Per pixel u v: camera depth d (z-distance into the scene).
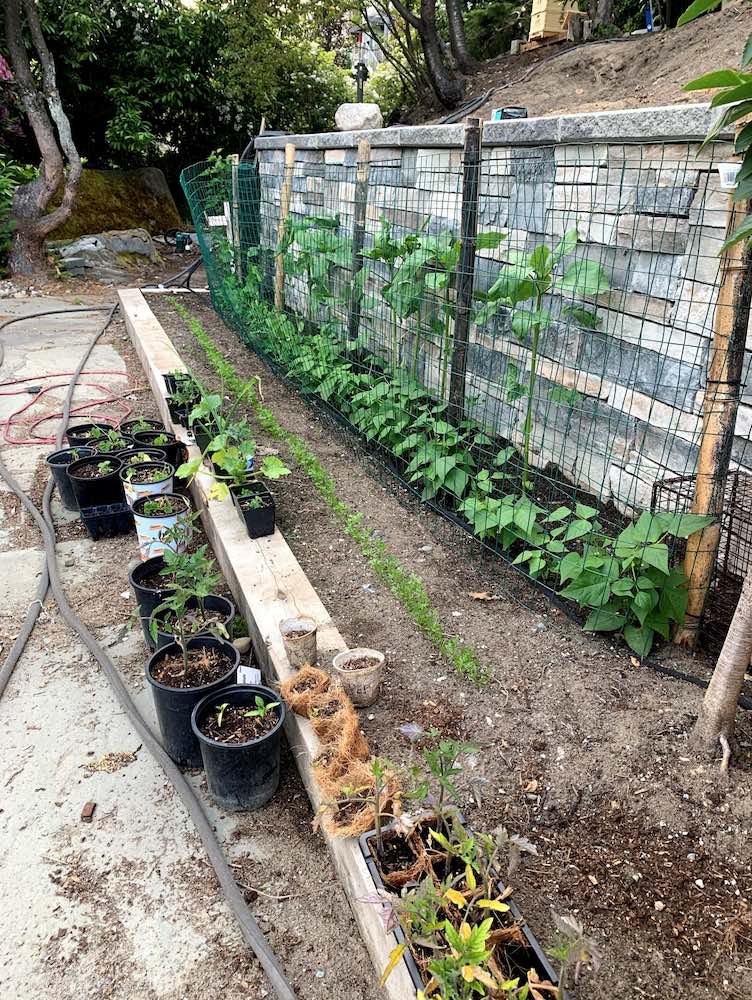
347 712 2.25
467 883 1.56
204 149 14.88
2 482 4.73
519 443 4.32
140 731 2.71
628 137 3.10
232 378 5.74
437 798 2.10
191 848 2.28
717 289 2.85
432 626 2.88
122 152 13.62
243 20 13.05
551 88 7.87
